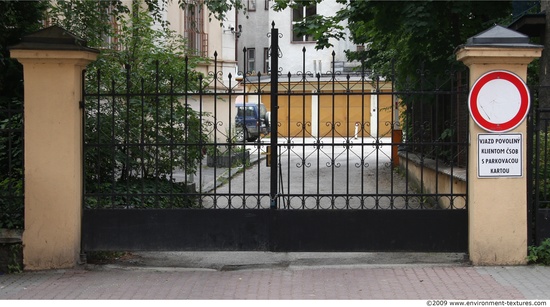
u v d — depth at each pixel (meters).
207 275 7.77
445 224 7.97
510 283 7.11
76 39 7.82
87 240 8.10
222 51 23.14
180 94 8.20
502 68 7.66
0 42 9.20
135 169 10.22
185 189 9.38
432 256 8.63
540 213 7.89
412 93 8.07
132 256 8.93
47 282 7.43
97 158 8.73
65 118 7.88
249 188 14.50
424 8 11.11
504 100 7.70
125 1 12.40
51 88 7.85
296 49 33.28
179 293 6.90
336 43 32.22
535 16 10.84
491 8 12.09
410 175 14.70
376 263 8.26
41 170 7.89
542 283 7.09
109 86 10.39
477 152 7.73
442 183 10.59
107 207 8.45
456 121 8.80
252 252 9.18
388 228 7.97
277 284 7.26
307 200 12.97
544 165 7.89
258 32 34.53
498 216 7.79
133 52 11.36
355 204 12.61
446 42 12.27
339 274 7.69
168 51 11.80
